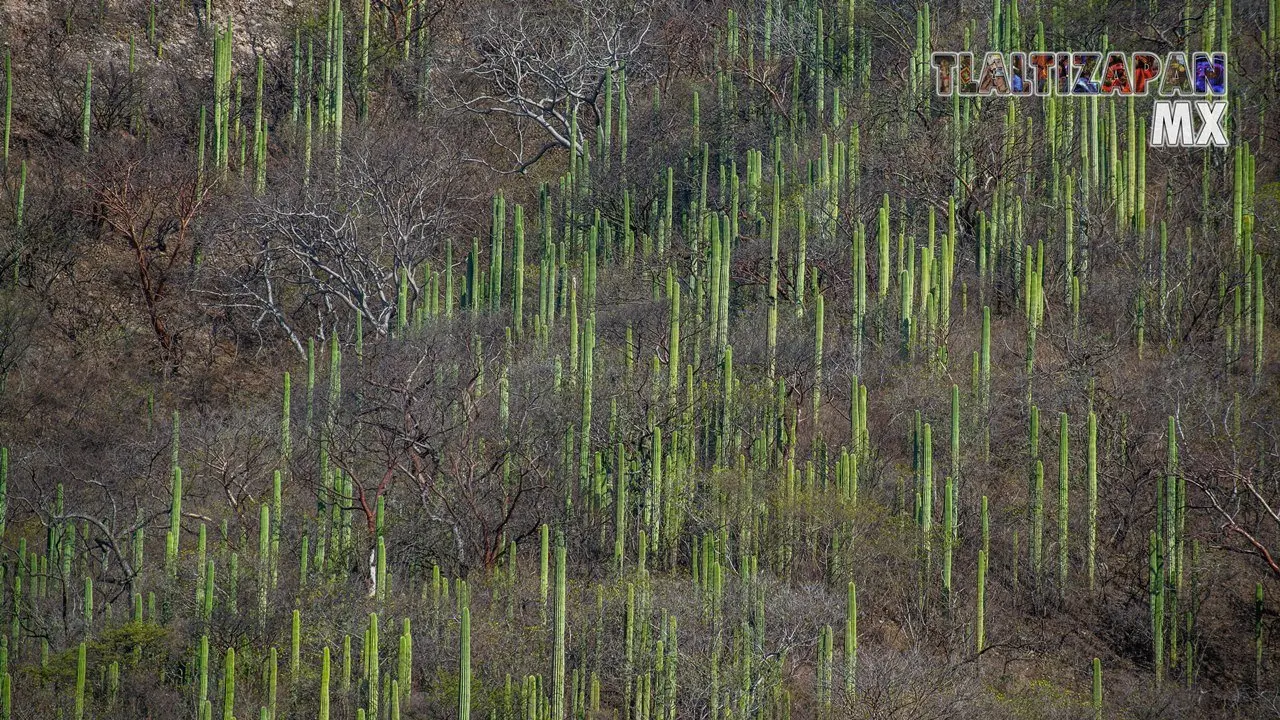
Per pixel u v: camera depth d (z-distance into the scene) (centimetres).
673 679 5641
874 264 8812
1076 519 7150
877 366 7975
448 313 8856
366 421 7256
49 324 9919
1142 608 6781
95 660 5956
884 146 9925
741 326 8294
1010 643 6556
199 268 10188
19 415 9025
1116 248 8831
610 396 7375
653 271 8969
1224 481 7194
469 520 6981
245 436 7919
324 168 10512
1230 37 10400
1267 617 6725
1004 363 8106
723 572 6244
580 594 6366
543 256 8875
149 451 8181
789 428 7569
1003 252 8894
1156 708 6250
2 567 6812
